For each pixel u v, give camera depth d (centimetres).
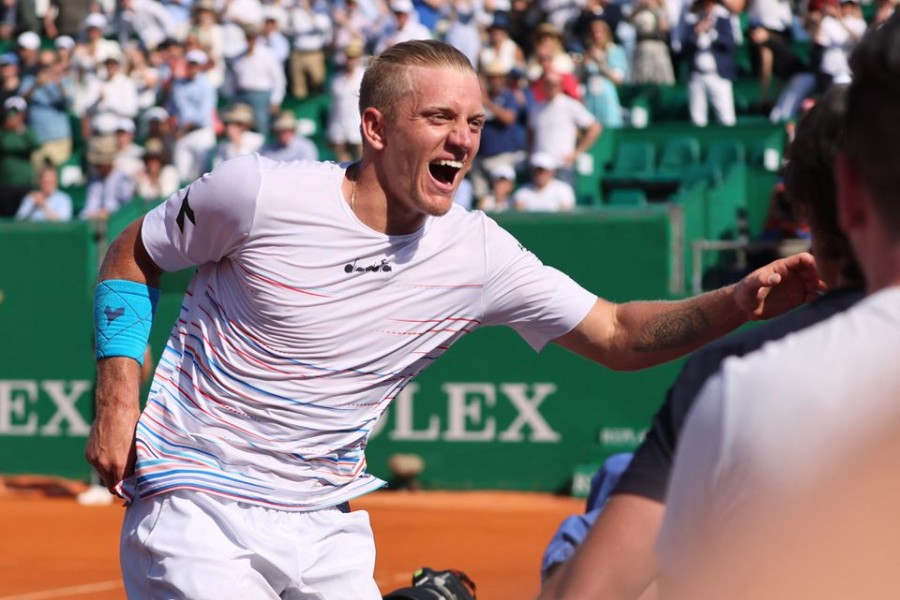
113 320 521
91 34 2644
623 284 1638
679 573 238
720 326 501
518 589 1074
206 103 2264
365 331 507
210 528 498
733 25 2391
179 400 515
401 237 503
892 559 215
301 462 514
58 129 2478
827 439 220
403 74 490
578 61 2295
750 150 2181
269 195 493
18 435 1820
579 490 1639
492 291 521
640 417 1645
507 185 1916
